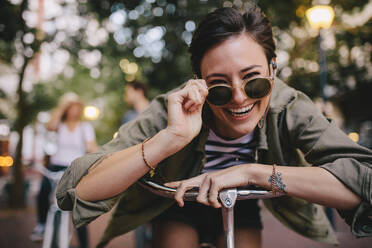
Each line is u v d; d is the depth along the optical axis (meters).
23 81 8.79
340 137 1.49
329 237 1.97
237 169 1.40
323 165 1.39
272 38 1.48
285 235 5.70
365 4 11.21
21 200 8.86
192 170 1.77
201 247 1.95
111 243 5.31
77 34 8.34
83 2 8.09
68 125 4.49
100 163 1.43
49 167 4.51
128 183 1.38
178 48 9.42
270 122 1.64
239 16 1.42
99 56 9.00
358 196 1.33
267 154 1.70
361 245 4.95
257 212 1.93
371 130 18.16
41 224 4.86
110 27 8.58
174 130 1.36
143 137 1.61
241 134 1.53
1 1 7.65
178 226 1.78
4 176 12.54
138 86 4.62
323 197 1.34
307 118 1.57
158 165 1.69
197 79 1.48
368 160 1.40
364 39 11.98
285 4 9.94
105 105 10.37
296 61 11.98
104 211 1.43
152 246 1.85
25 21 7.96
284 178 1.35
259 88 1.40
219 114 1.49
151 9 8.88
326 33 12.01
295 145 1.63
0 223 7.02
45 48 8.30
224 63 1.38
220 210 1.82
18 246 5.13
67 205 1.45
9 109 11.38
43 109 8.99
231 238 1.36
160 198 1.76
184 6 8.88
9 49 8.34
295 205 1.88
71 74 9.49
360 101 18.66
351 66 13.01
